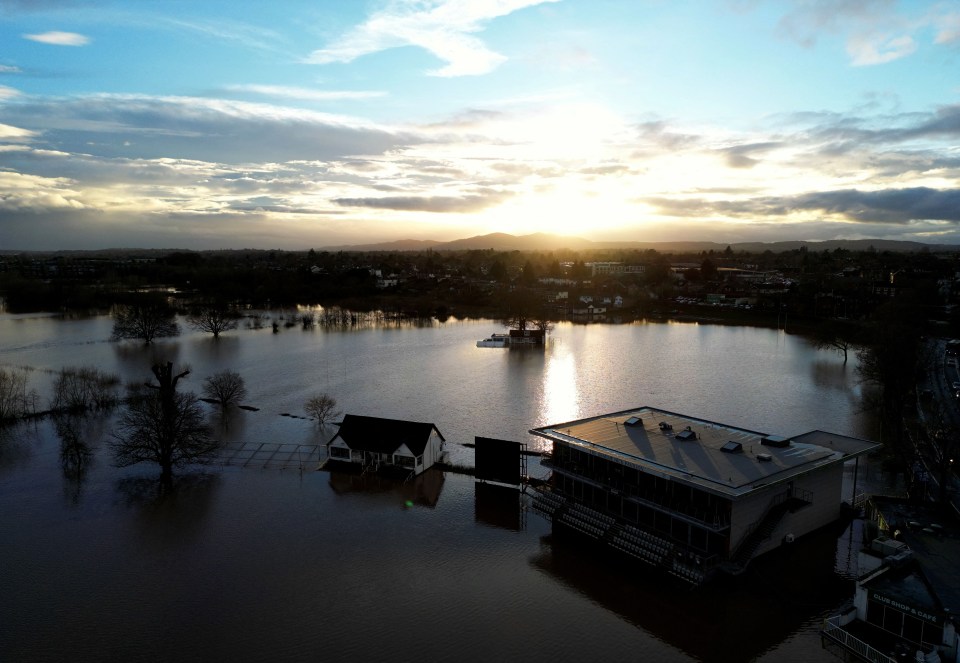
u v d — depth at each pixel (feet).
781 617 148.36
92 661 134.21
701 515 161.38
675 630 144.66
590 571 170.91
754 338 627.05
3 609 153.28
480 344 571.69
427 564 174.81
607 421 221.46
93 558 178.09
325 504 214.28
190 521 201.77
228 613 151.53
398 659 134.51
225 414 331.77
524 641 140.77
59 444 281.13
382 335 645.92
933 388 379.14
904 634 130.21
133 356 508.53
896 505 183.83
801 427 304.30
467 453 263.70
